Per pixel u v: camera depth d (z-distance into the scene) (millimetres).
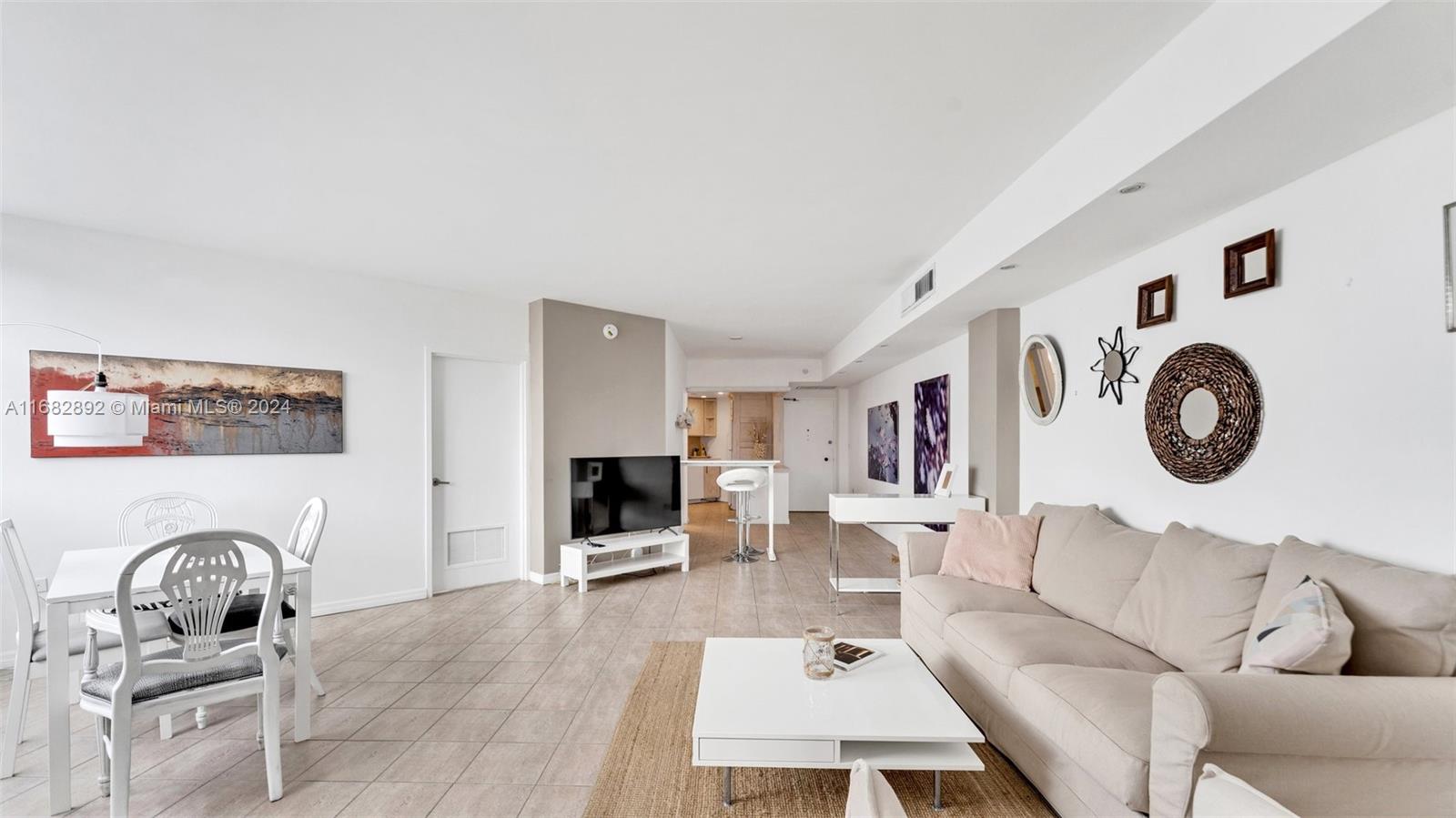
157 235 3555
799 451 10844
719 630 3939
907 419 7109
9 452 3195
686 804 2072
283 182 2848
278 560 2191
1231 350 2395
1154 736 1532
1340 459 1968
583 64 1947
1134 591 2463
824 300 5426
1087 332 3375
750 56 1914
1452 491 1662
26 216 3238
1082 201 2332
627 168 2725
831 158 2635
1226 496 2441
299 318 4180
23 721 2340
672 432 6965
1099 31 1802
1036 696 2029
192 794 2146
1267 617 1870
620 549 5168
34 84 2025
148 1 1630
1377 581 1672
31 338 3260
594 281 4715
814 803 2080
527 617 4211
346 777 2256
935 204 3170
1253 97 1583
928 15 1721
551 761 2361
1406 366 1771
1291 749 1390
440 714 2748
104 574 2404
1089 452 3391
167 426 3639
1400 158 1781
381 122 2307
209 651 2123
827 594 4840
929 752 1991
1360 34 1319
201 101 2150
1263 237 2207
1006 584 3199
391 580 4555
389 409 4574
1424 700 1414
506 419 5309
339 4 1653
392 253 3953
